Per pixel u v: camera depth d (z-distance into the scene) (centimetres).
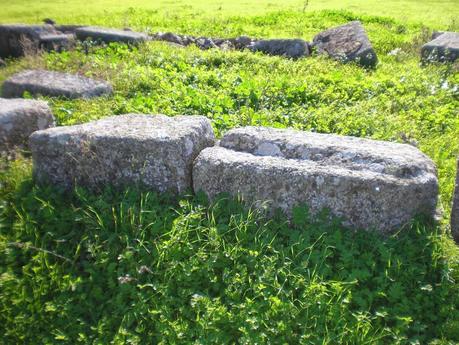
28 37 815
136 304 278
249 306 269
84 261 304
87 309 282
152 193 336
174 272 290
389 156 319
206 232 311
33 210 333
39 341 271
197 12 1329
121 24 1077
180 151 334
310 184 311
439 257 293
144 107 504
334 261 297
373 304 275
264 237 308
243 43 894
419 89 601
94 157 344
